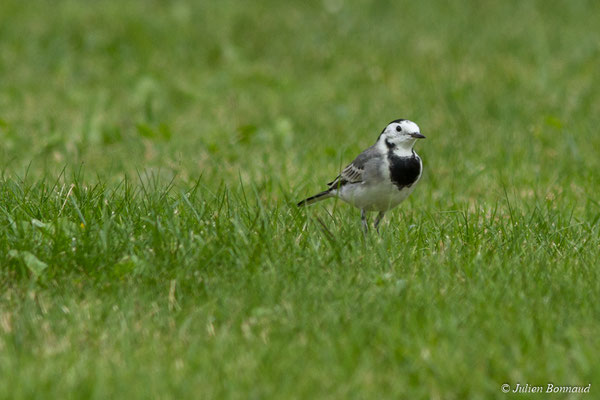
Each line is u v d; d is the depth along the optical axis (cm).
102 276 944
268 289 912
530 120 1817
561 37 2547
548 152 1622
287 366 761
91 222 1051
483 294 897
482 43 2511
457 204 1312
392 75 2242
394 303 875
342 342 802
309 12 2905
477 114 1875
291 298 896
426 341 798
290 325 842
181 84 2142
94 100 1994
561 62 2308
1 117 1827
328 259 998
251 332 840
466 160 1567
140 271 955
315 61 2397
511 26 2708
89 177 1447
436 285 930
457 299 896
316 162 1550
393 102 2002
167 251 981
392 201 1180
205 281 945
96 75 2231
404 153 1154
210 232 1030
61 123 1805
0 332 845
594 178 1437
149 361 782
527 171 1504
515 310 862
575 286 924
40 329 845
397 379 743
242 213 1113
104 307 884
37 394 713
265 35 2619
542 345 798
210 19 2759
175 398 718
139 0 2988
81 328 849
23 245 974
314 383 738
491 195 1397
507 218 1241
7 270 959
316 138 1717
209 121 1869
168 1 2977
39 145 1623
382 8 2939
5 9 2742
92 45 2438
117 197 1168
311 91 2138
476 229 1123
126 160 1565
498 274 955
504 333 812
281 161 1558
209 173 1491
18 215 1043
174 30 2608
